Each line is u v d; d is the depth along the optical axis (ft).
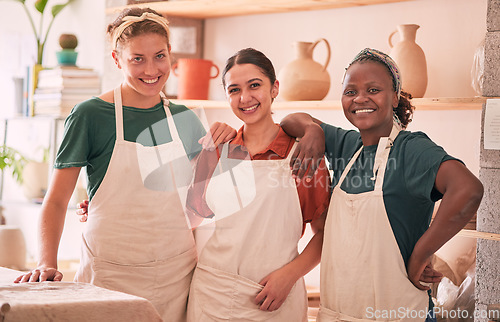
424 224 5.49
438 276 5.53
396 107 5.79
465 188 4.94
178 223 6.19
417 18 8.58
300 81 8.62
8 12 15.17
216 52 10.99
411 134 5.53
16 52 14.48
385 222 5.40
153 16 6.05
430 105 7.51
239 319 5.76
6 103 14.47
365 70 5.54
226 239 5.90
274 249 5.86
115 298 4.27
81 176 12.72
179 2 9.87
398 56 7.76
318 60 9.68
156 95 6.37
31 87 12.39
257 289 5.77
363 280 5.44
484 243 6.79
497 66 6.77
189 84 9.92
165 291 6.11
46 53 14.25
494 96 6.81
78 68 11.63
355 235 5.52
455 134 8.32
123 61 6.02
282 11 9.96
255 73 5.91
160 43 5.99
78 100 11.66
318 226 6.19
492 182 6.73
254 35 10.47
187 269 6.28
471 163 8.16
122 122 6.12
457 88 8.22
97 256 6.04
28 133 14.16
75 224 11.93
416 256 5.25
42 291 4.47
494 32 6.79
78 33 13.44
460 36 8.18
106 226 6.03
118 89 6.26
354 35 9.24
